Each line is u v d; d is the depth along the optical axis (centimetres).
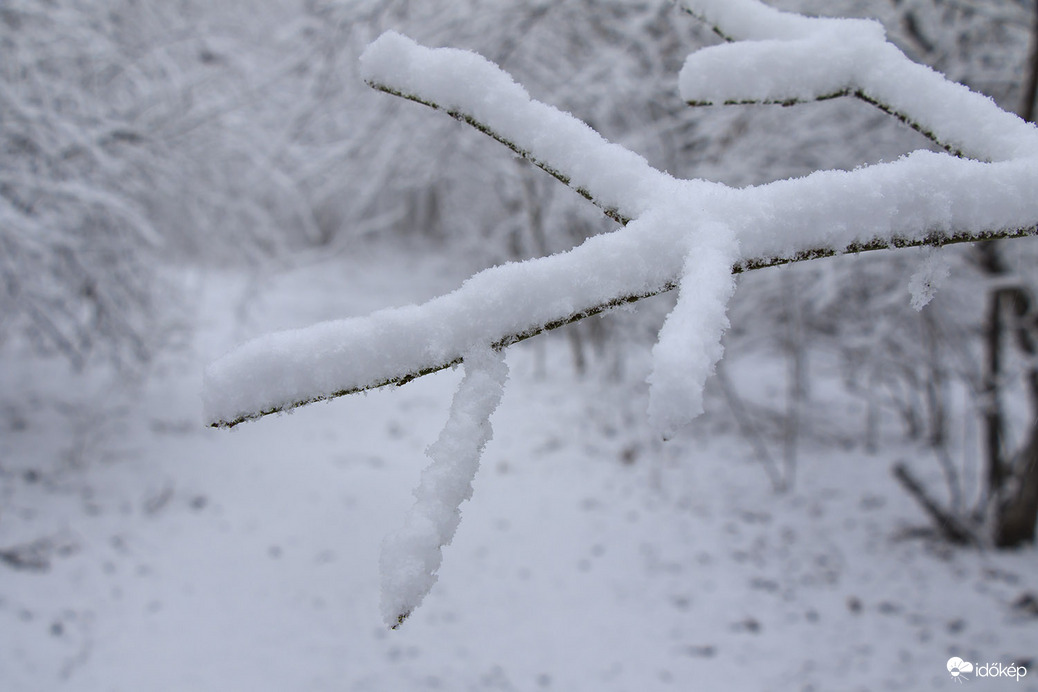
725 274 66
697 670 437
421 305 72
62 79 606
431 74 79
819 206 74
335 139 661
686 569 541
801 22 100
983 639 465
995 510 604
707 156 641
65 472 577
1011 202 76
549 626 473
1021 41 552
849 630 477
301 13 644
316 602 477
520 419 791
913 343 689
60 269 605
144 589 463
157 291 739
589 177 77
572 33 605
